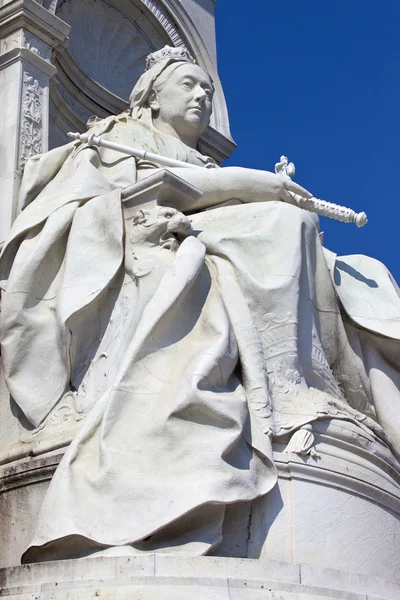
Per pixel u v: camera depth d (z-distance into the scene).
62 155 9.04
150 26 12.29
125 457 6.64
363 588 6.59
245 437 6.83
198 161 9.57
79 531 6.35
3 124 9.95
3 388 8.17
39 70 10.30
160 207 7.86
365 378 8.15
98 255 7.90
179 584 5.97
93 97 11.69
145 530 6.31
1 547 7.39
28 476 7.33
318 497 7.02
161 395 6.90
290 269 7.71
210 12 12.88
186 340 7.26
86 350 7.82
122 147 8.73
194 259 7.39
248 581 6.10
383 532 7.28
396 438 8.05
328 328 7.98
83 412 7.49
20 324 7.93
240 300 7.47
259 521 6.78
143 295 7.53
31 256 8.02
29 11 10.32
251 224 8.09
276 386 7.36
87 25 11.87
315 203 8.50
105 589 5.96
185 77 9.73
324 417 7.25
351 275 8.65
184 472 6.57
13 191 9.52
